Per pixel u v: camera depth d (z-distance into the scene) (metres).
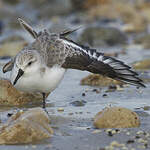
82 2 34.22
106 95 14.05
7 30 28.70
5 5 35.12
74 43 12.23
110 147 9.08
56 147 9.18
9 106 12.89
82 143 9.45
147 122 11.06
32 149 9.06
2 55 21.00
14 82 11.36
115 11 32.59
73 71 17.98
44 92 11.95
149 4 34.09
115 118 10.76
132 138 9.76
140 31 28.02
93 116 11.70
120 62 12.23
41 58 11.45
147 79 16.30
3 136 9.62
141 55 21.12
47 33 12.25
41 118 10.38
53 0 34.94
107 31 25.52
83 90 14.80
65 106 12.84
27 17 32.66
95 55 12.15
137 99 13.55
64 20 30.95
